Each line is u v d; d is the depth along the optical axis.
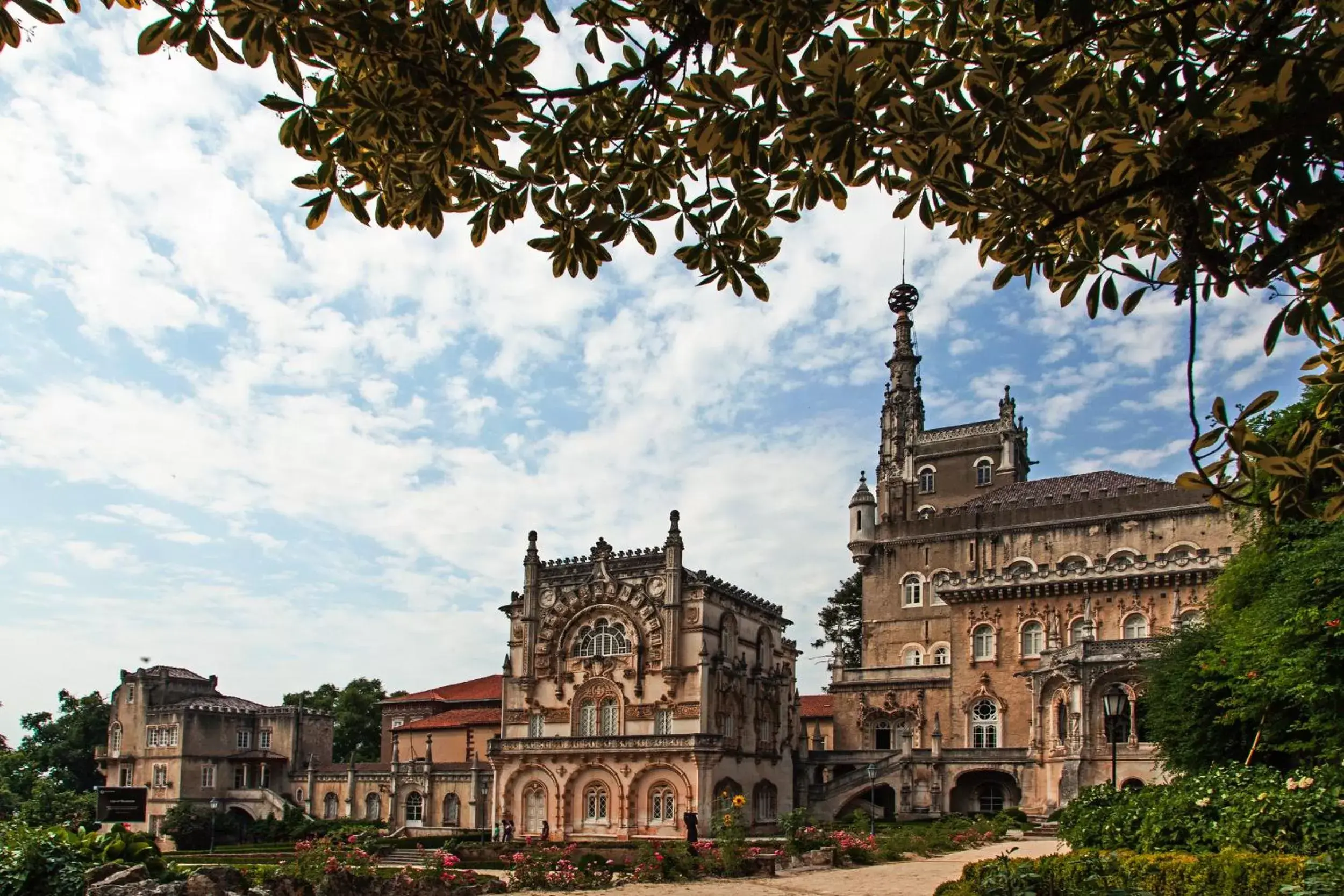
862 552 87.94
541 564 76.06
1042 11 8.53
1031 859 22.16
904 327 105.44
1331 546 29.14
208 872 22.88
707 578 70.38
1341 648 27.08
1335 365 11.16
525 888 33.62
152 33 9.24
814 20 9.31
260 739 100.62
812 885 33.59
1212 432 10.08
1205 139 8.77
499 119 9.98
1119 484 81.88
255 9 9.17
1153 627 70.19
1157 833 24.11
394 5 9.38
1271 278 9.30
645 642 70.38
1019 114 9.28
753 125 9.83
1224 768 26.61
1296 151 8.44
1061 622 73.75
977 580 77.19
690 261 11.66
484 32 9.33
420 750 94.94
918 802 71.25
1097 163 9.51
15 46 8.69
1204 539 73.44
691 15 9.84
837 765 78.81
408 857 61.03
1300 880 16.64
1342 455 9.95
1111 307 10.75
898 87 9.70
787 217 11.36
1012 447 92.06
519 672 74.19
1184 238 8.72
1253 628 33.31
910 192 10.77
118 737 101.75
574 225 11.51
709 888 33.09
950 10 10.32
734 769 69.69
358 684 127.19
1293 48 8.91
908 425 99.25
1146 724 47.88
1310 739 32.31
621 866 41.41
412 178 11.15
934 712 78.12
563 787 69.75
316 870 27.36
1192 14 8.45
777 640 82.12
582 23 10.17
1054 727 66.12
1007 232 11.59
